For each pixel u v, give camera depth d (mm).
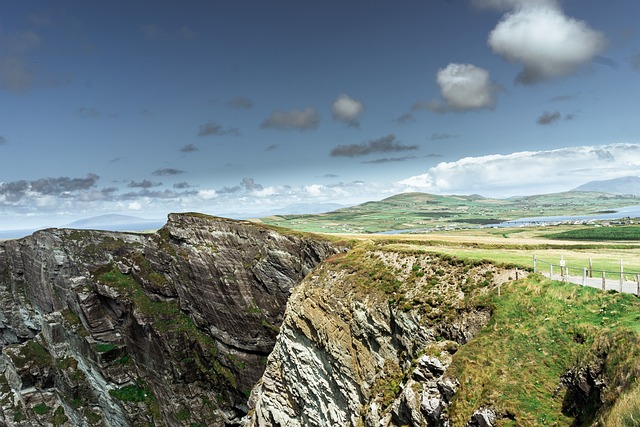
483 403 26859
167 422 81750
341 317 46750
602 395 22516
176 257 90562
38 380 99688
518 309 33812
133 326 89812
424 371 32750
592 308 30422
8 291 132625
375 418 36594
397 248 52531
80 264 111312
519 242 73125
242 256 79750
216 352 81000
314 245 68188
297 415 51312
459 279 41094
